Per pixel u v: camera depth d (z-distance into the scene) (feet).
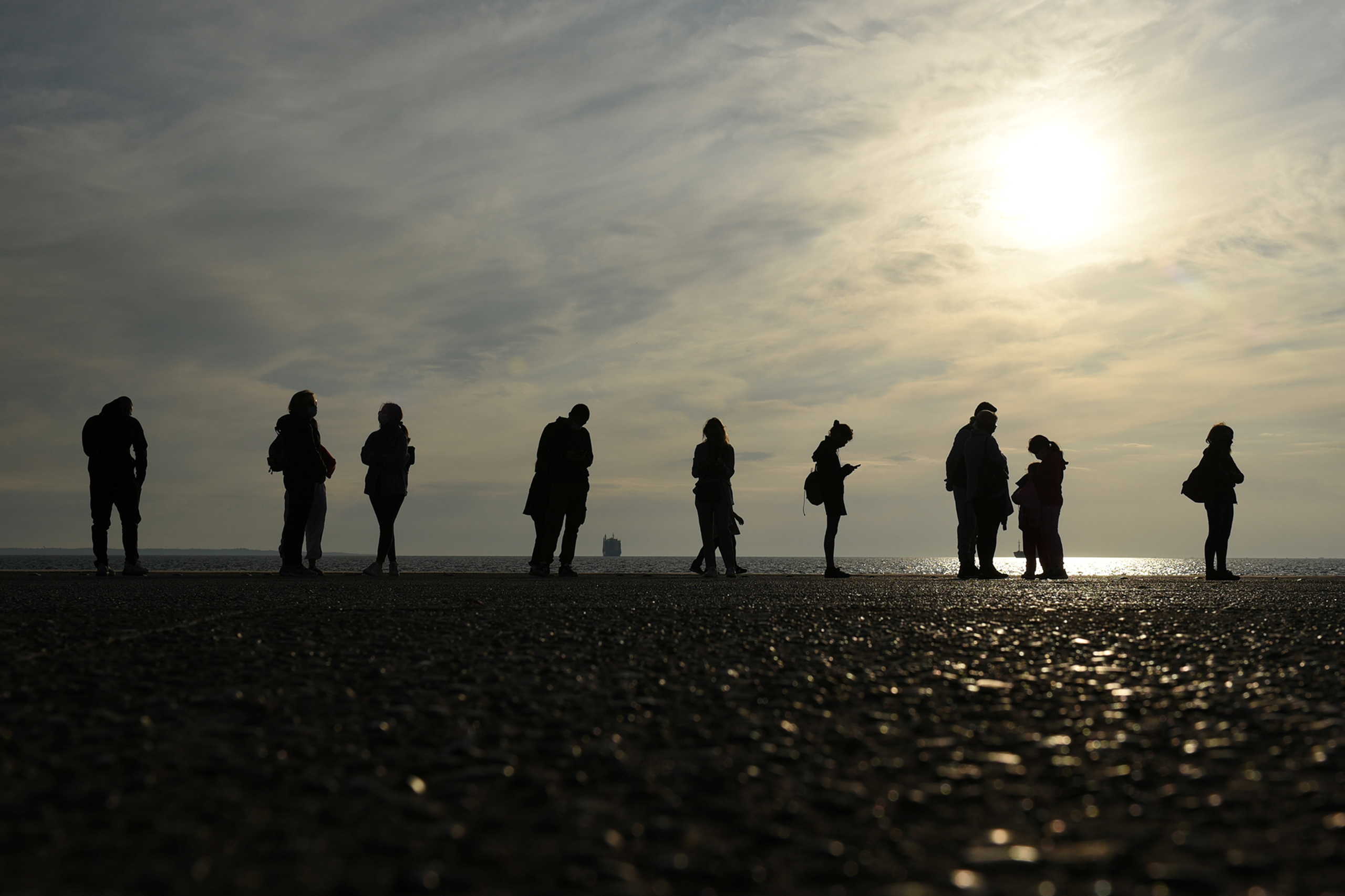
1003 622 24.41
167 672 15.76
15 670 15.79
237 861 7.13
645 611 27.27
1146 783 9.43
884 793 9.13
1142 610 28.27
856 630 22.61
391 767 10.09
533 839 7.75
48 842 7.52
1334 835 7.89
